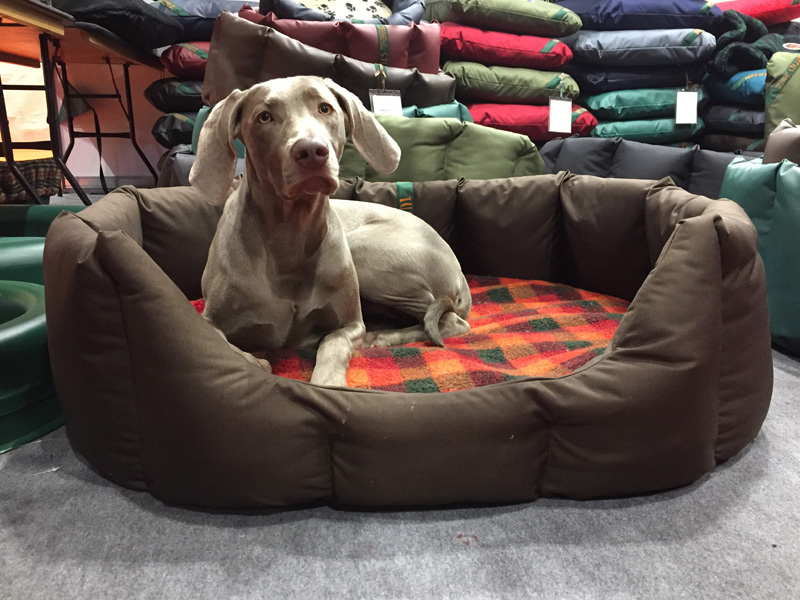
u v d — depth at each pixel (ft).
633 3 10.63
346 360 4.64
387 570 3.29
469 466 3.61
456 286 6.00
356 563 3.34
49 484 3.98
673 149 8.85
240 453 3.49
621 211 6.60
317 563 3.33
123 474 3.86
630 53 10.52
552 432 3.73
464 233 7.60
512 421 3.61
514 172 8.36
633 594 3.16
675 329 3.81
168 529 3.58
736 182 6.84
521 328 5.95
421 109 8.74
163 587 3.15
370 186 7.36
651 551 3.46
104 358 3.68
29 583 3.15
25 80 12.28
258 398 3.54
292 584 3.18
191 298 6.81
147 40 10.50
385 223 5.81
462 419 3.57
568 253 7.39
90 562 3.31
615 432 3.70
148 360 3.53
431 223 7.47
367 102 8.27
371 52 8.46
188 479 3.59
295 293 4.81
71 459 4.29
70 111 11.81
